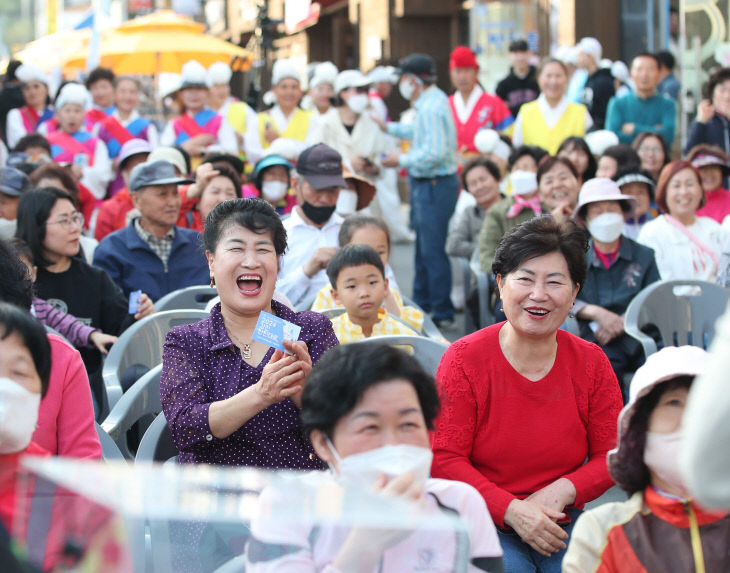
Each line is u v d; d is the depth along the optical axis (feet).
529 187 24.40
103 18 54.44
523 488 11.44
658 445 7.85
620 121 34.83
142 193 20.12
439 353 14.11
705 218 22.13
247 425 10.82
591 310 19.11
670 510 7.96
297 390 10.19
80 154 33.06
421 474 7.41
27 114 37.09
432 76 30.76
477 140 33.32
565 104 32.89
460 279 32.89
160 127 52.11
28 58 54.29
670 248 21.61
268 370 10.18
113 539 5.66
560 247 11.13
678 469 7.77
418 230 31.24
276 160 27.07
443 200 30.73
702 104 31.19
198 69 34.30
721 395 5.53
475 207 28.84
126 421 13.38
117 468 6.10
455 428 11.37
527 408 11.38
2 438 7.97
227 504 6.06
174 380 10.94
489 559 8.06
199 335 11.27
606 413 11.67
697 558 7.82
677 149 40.16
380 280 16.25
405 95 31.60
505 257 11.32
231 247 11.16
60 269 17.70
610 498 16.12
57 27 85.46
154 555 7.25
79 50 51.75
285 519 6.17
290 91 36.11
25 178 20.93
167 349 11.21
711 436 5.56
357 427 7.57
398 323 16.66
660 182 21.94
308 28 84.12
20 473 5.97
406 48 69.67
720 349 5.67
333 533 6.37
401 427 7.61
